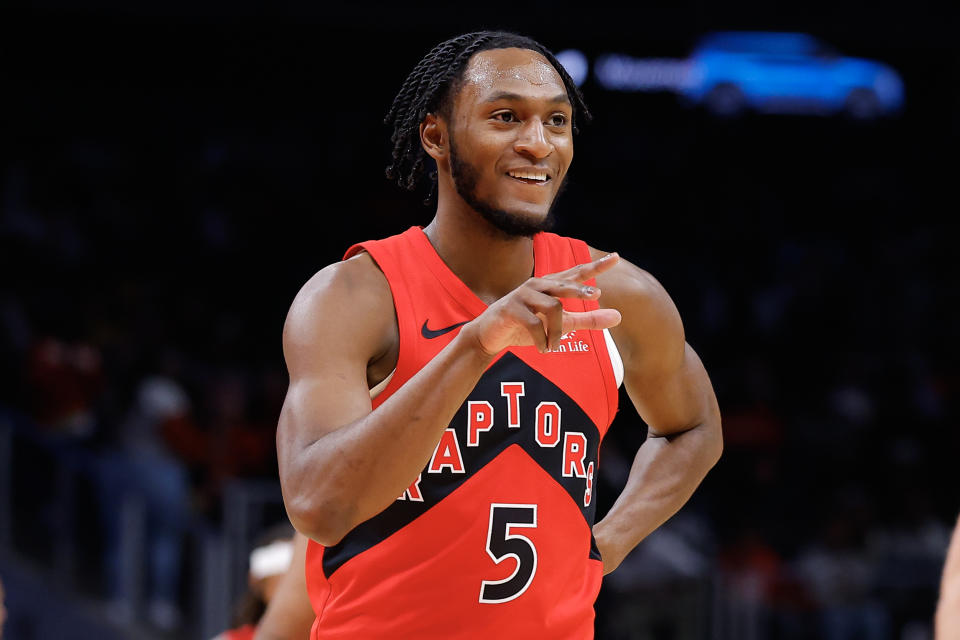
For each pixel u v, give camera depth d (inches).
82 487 1014.4
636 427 1483.8
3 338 1325.0
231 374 1471.5
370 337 271.7
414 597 267.6
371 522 271.1
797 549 1411.2
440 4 1726.1
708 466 333.7
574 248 304.5
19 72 1934.1
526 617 270.1
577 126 306.3
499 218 271.1
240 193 1945.1
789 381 1798.7
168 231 1843.0
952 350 1909.4
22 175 1815.9
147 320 1572.3
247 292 1825.8
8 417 1050.1
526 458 271.4
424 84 288.0
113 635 971.9
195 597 924.6
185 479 1168.8
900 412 1692.9
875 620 1144.8
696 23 1786.4
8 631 1030.4
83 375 1195.3
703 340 1847.9
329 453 244.4
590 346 284.8
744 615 977.5
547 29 1752.0
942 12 1824.6
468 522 266.8
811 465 1560.0
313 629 285.6
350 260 280.4
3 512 1041.5
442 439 267.0
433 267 280.4
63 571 1012.5
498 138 269.0
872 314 1946.4
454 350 239.5
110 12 1695.4
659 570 929.5
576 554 278.5
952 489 1622.8
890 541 1325.0
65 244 1711.4
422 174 307.3
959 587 182.4
